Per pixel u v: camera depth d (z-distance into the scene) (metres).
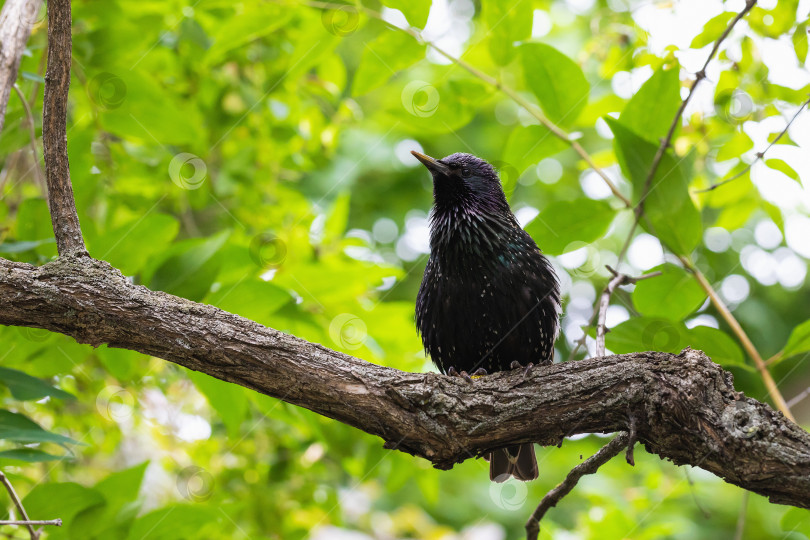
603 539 10.36
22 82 9.01
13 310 5.92
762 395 8.84
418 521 15.12
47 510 7.11
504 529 16.03
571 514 15.38
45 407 10.09
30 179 10.57
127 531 7.35
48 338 8.16
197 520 7.55
